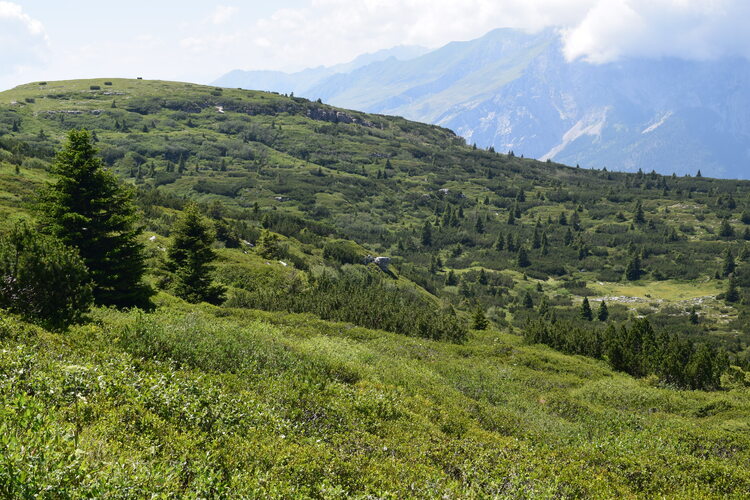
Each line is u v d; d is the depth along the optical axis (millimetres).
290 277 72938
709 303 192375
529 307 186125
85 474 5168
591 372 39500
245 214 145625
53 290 17141
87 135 29625
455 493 8977
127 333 15469
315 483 7875
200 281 46969
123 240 30703
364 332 39531
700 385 41469
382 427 13656
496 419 19297
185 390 10320
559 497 10266
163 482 5898
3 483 4426
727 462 16234
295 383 15406
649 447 16188
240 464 7824
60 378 8609
